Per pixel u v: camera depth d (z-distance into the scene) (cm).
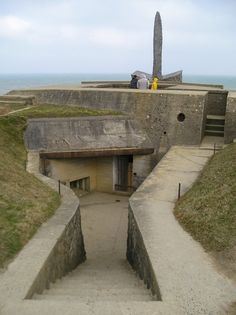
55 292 530
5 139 1199
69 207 818
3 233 623
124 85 2000
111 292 532
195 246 620
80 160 1395
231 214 677
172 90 1542
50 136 1319
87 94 1544
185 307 443
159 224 717
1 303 443
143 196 877
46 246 612
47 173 1293
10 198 758
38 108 1495
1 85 11412
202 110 1359
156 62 2298
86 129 1370
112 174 1436
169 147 1412
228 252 579
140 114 1444
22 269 530
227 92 1524
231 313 435
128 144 1392
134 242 761
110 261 906
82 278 670
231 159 981
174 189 922
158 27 2253
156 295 497
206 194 799
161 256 581
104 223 1188
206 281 506
